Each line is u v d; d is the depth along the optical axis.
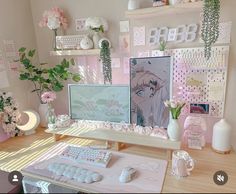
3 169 1.23
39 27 1.95
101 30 1.61
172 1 1.33
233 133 1.43
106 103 1.52
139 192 0.94
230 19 1.30
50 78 1.78
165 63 1.34
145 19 1.52
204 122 1.42
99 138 1.39
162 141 1.30
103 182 1.02
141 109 1.45
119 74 1.70
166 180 1.05
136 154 1.32
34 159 1.31
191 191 0.96
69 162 1.22
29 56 1.84
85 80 1.85
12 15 1.78
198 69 1.43
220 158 1.27
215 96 1.43
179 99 1.43
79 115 1.61
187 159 1.13
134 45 1.59
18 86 1.86
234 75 1.36
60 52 1.76
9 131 1.68
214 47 1.36
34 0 1.90
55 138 1.59
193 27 1.39
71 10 1.75
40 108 1.90
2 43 1.71
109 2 1.60
